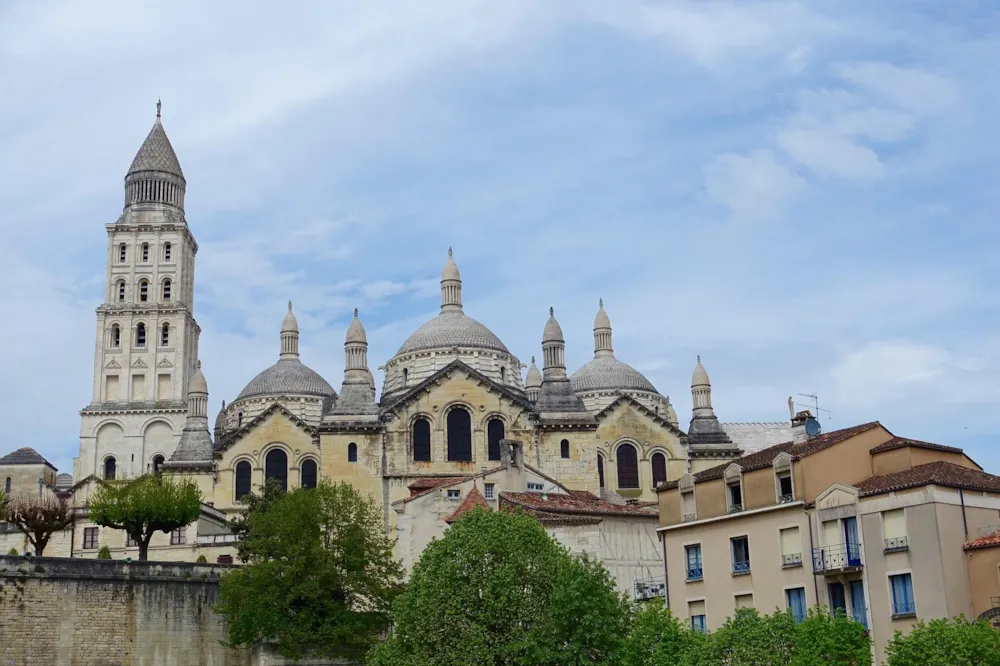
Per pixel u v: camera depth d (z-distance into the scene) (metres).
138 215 165.00
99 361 157.62
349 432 111.75
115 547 112.88
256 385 147.25
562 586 58.31
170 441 154.62
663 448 119.00
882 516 55.66
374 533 86.62
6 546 113.00
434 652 59.44
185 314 161.00
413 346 130.50
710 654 51.09
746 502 62.16
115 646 79.06
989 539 53.25
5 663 75.88
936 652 45.81
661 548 74.62
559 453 112.50
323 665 79.50
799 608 58.19
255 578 79.56
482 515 63.62
